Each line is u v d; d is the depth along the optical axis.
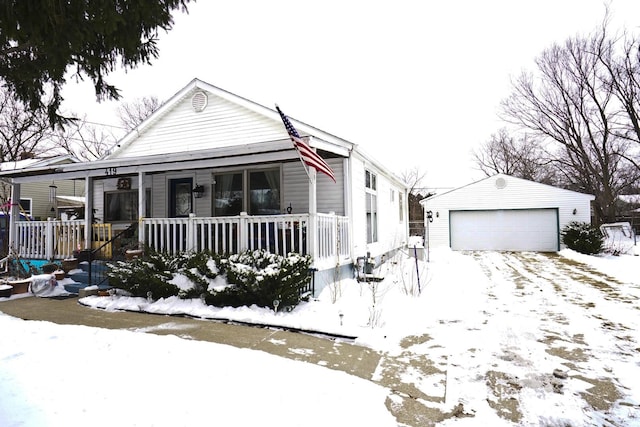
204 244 7.76
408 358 4.31
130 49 3.77
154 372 3.33
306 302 6.36
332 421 2.78
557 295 7.80
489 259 14.82
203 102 10.25
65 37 3.21
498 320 5.86
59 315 6.02
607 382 3.67
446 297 7.45
